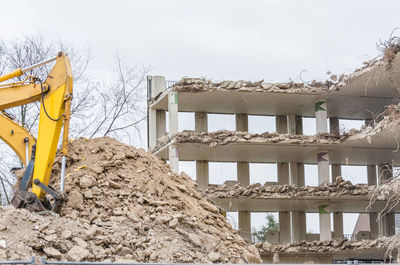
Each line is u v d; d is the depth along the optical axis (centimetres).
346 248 5781
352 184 5959
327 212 6053
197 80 5794
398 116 4647
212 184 5944
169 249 2098
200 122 6569
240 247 2494
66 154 2091
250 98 6112
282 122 6775
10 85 2238
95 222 2189
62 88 2139
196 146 5803
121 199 2366
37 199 2103
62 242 1894
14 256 1733
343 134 5881
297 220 6606
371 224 6931
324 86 5991
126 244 2045
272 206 6359
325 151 6081
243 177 6594
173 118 5800
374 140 5784
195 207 2614
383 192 3872
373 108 6594
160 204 2395
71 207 2273
